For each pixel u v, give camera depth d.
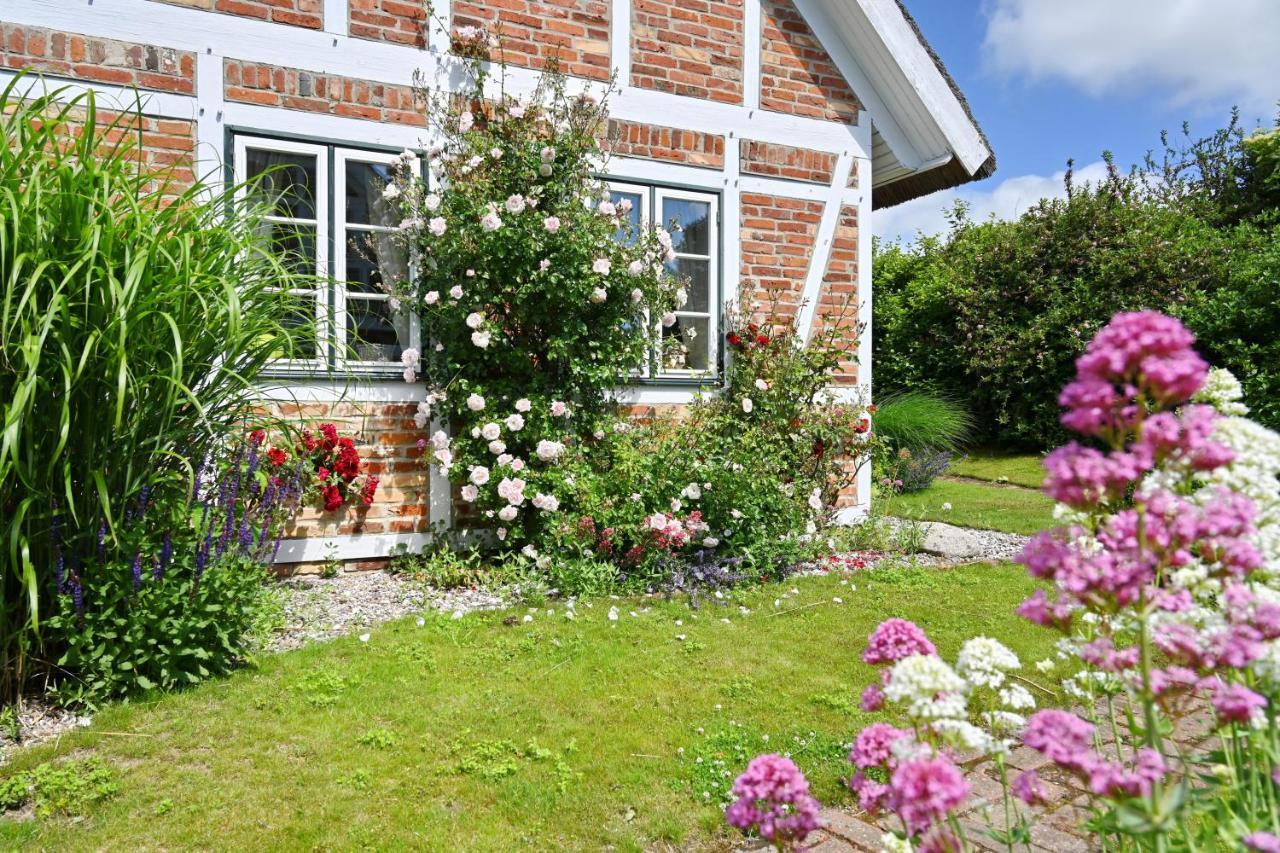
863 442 7.32
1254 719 1.52
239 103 5.57
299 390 5.68
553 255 5.94
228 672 3.75
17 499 3.25
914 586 5.62
